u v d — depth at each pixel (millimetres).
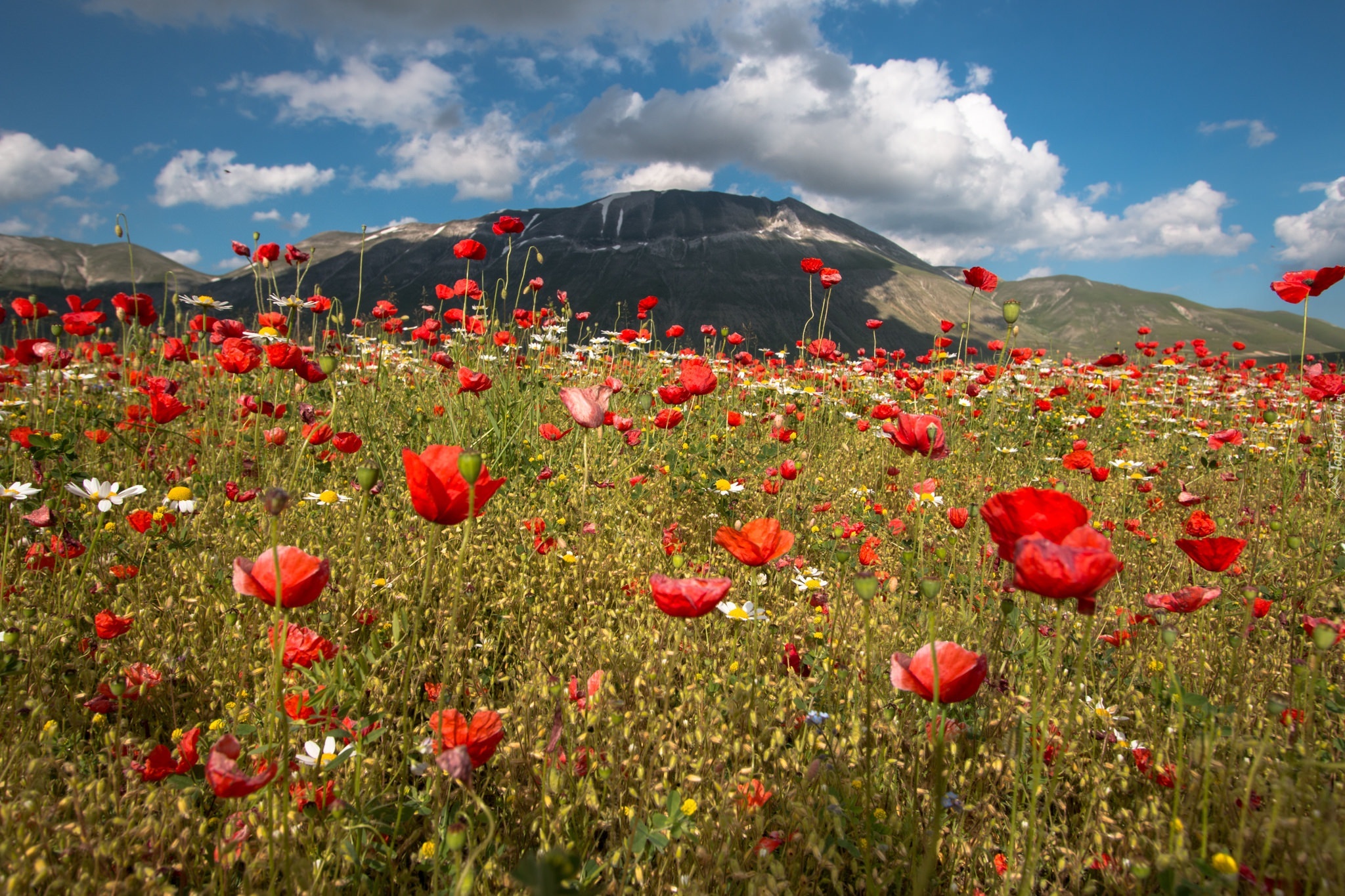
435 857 562
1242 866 562
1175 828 574
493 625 1004
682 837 607
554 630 1011
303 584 519
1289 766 610
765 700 792
